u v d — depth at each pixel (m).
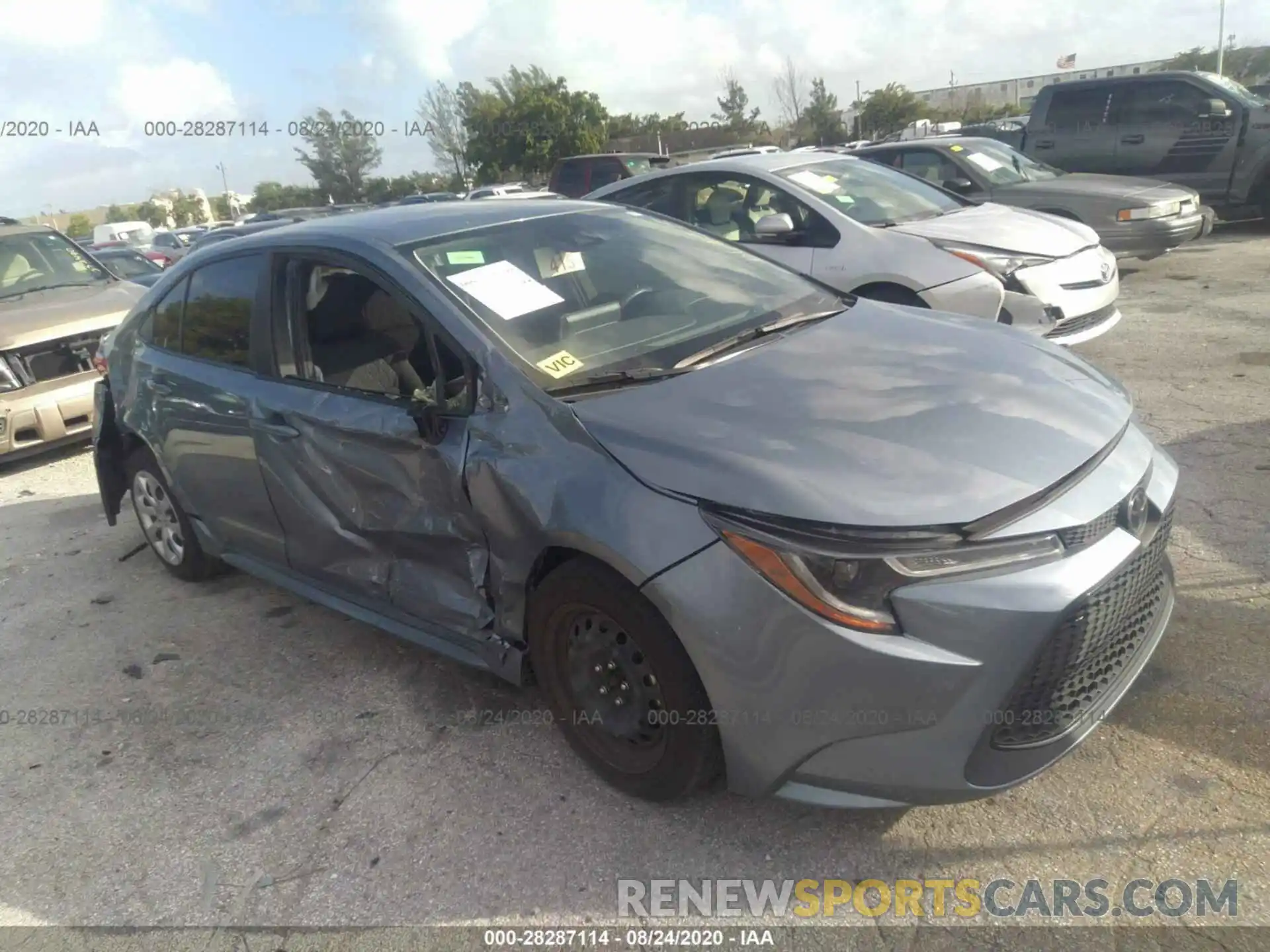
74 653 4.27
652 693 2.70
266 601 4.60
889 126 43.34
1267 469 4.60
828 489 2.37
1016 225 6.53
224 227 22.00
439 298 3.18
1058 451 2.54
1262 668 3.09
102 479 5.00
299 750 3.37
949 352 3.14
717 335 3.32
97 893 2.81
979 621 2.25
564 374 2.99
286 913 2.65
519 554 2.86
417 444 3.10
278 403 3.63
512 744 3.26
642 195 7.58
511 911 2.56
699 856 2.67
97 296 7.76
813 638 2.30
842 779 2.41
